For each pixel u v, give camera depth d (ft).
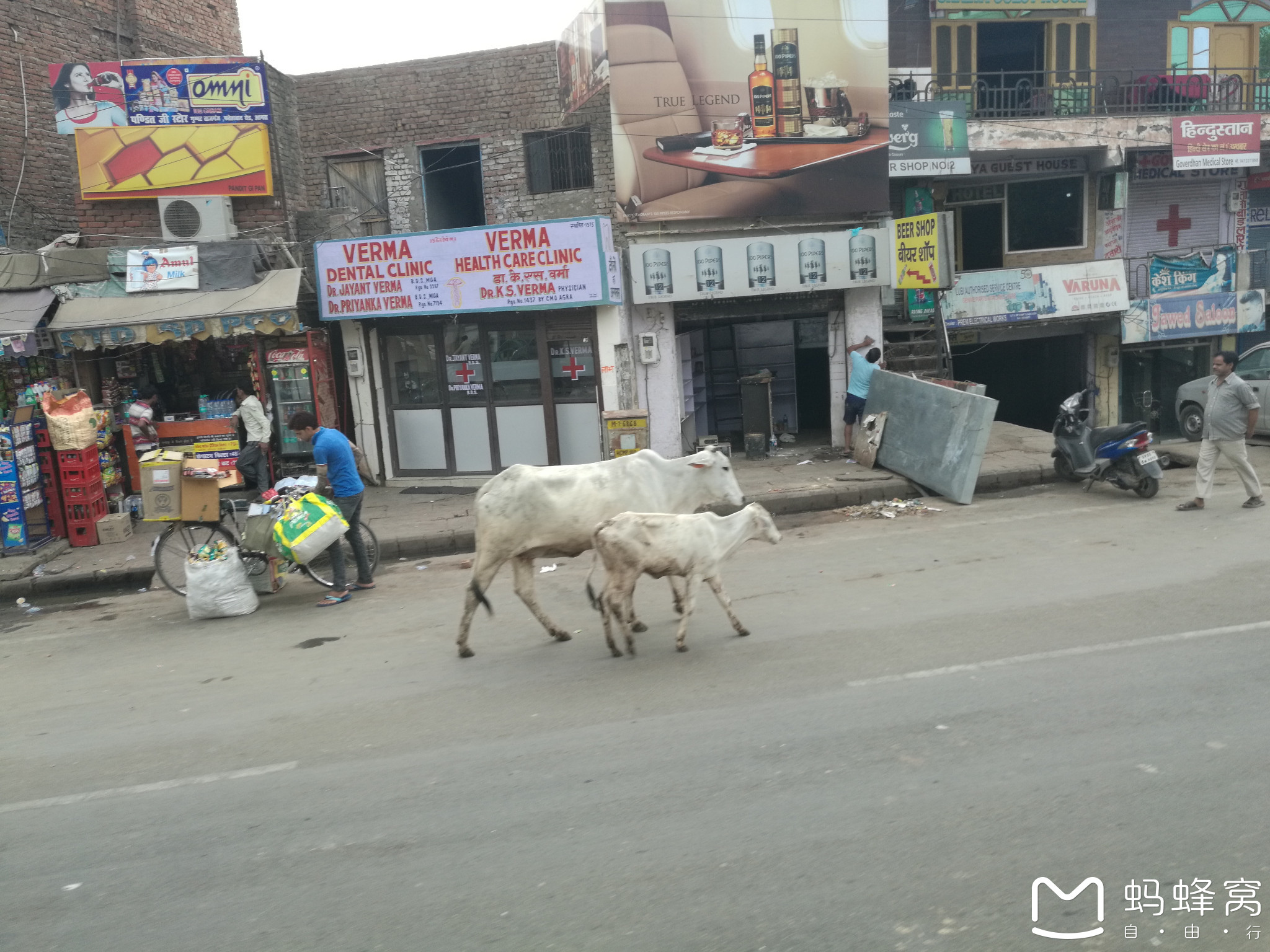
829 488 40.14
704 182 45.80
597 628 25.05
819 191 46.21
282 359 45.65
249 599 29.55
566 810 15.01
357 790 16.33
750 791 15.17
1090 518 33.65
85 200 45.24
